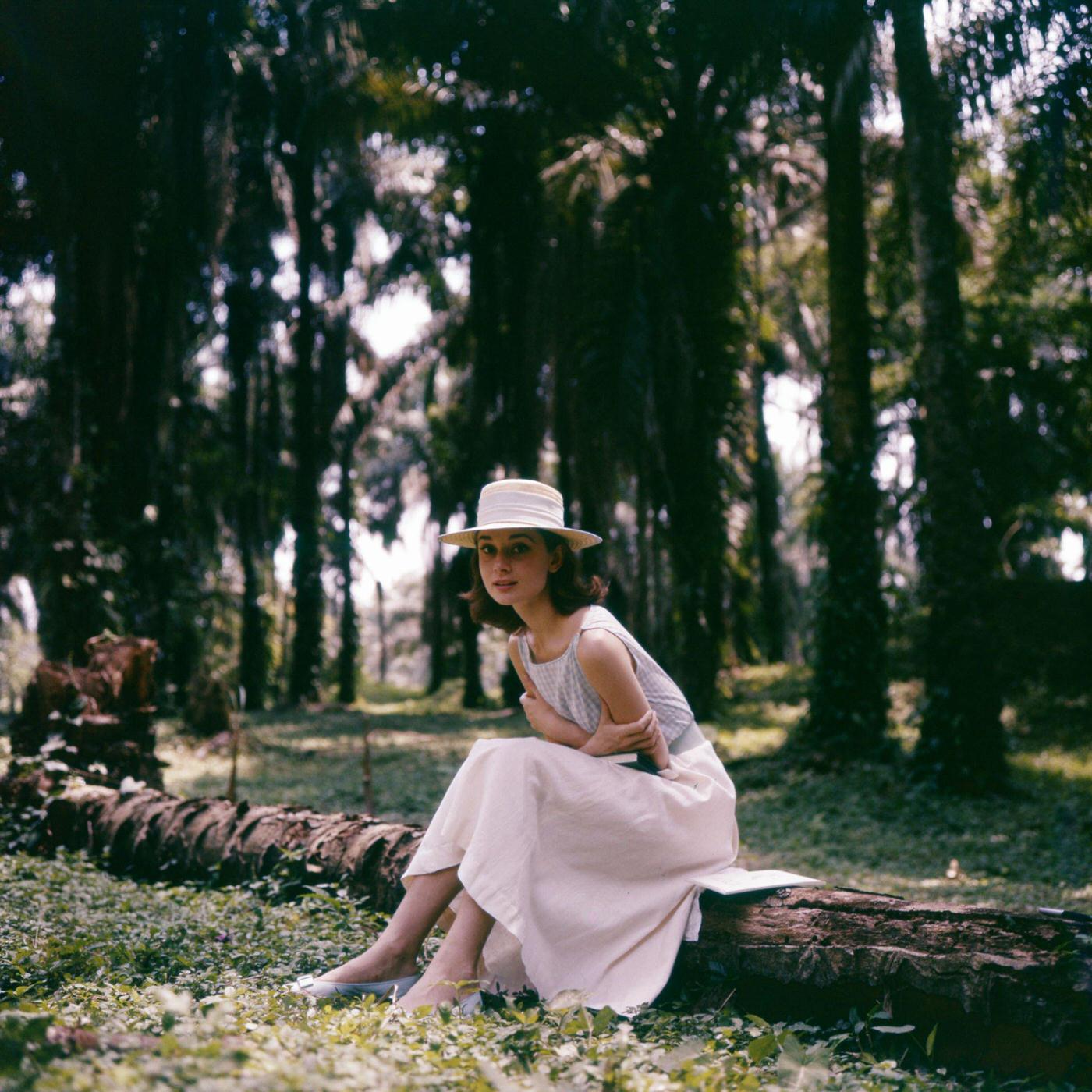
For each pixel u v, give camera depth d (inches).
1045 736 631.2
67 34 469.1
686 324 587.8
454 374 1107.3
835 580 505.0
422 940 123.6
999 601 770.8
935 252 461.4
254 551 1038.4
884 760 490.0
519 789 122.0
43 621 518.9
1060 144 421.1
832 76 502.6
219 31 552.4
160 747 607.5
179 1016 84.9
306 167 883.4
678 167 595.2
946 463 457.1
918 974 109.0
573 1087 79.4
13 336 638.5
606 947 121.9
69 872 209.6
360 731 767.1
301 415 979.9
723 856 131.3
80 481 510.0
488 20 579.2
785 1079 91.0
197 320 837.8
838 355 515.5
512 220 686.5
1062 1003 101.6
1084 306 729.0
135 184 507.5
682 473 595.8
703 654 618.2
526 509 131.8
